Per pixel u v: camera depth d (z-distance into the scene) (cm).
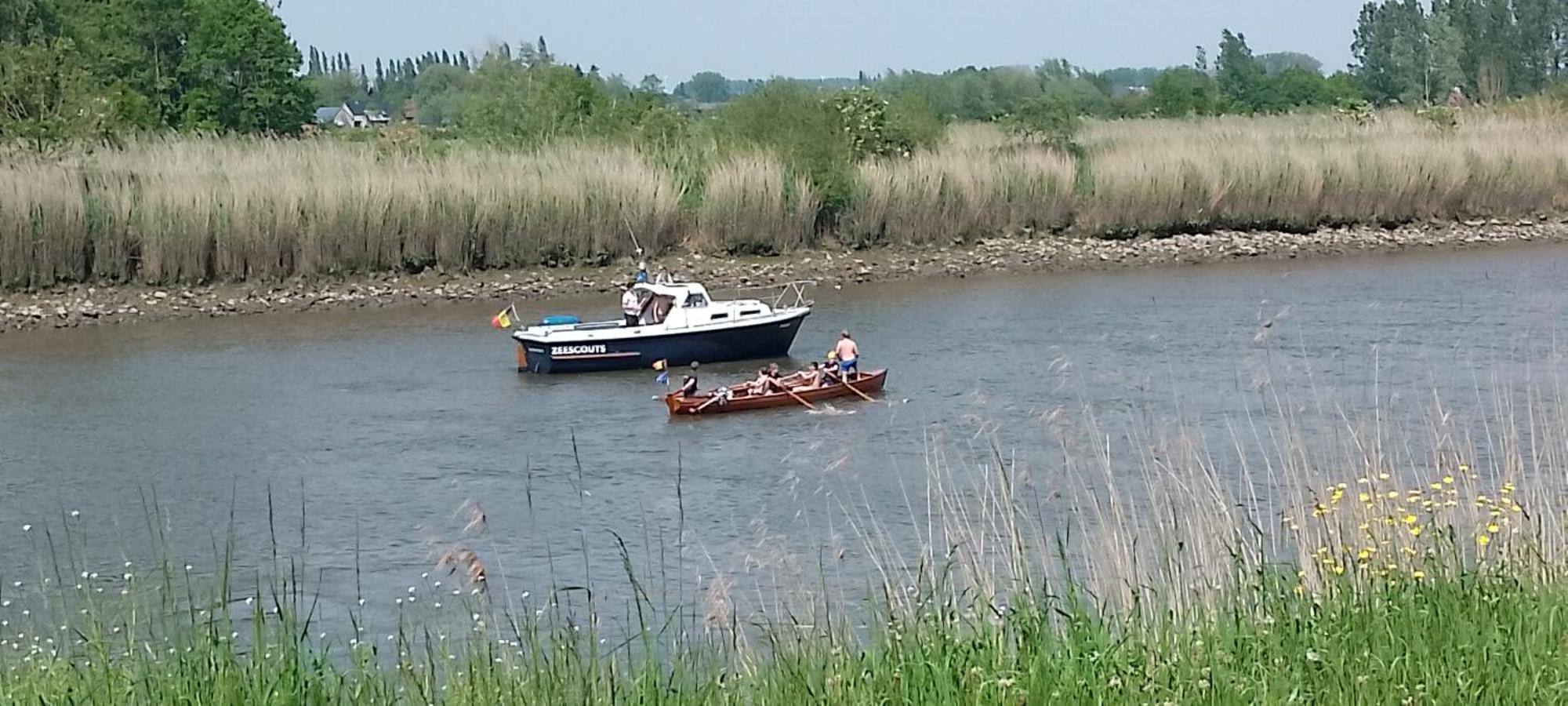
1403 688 908
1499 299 4038
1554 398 2525
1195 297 4269
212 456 2725
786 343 3750
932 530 1881
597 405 3172
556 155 5203
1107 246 5228
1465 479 1486
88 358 3722
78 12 8125
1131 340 3559
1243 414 2609
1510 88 12738
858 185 5159
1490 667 934
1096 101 10112
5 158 4694
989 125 7200
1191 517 1507
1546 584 1118
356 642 1247
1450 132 6294
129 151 5059
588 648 1262
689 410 2975
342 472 2586
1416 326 3581
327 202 4594
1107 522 1541
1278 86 11650
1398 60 13188
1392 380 2858
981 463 2339
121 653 1220
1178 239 5322
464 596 1711
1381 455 1698
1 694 1059
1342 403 2636
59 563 1977
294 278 4581
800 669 1019
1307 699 924
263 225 4522
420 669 1194
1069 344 3553
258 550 2064
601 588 1756
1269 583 1140
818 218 5159
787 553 1683
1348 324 3662
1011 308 4184
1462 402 2561
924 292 4559
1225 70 12025
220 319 4244
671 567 1856
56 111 5122
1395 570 1140
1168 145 5766
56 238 4378
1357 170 5534
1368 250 5222
